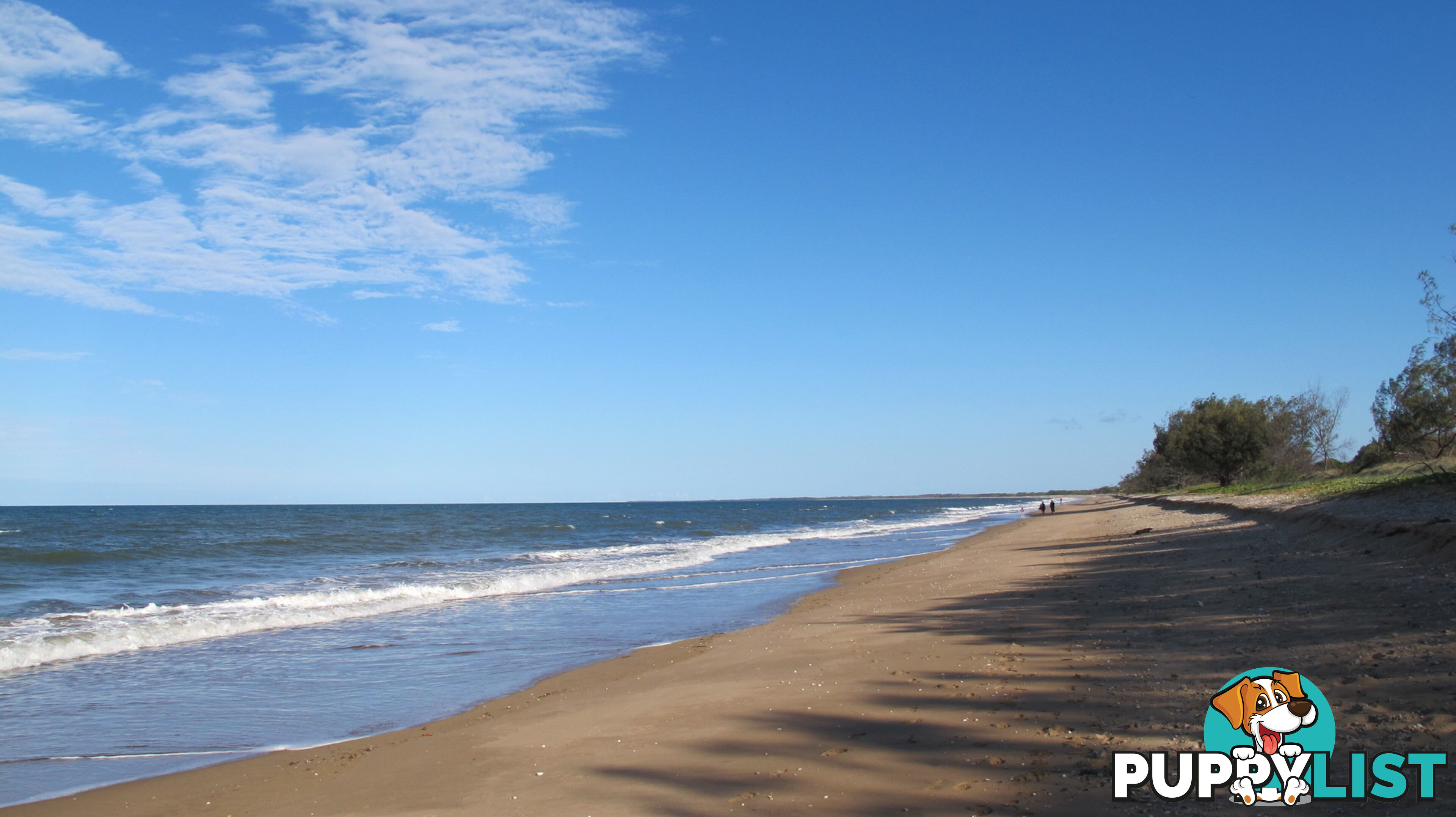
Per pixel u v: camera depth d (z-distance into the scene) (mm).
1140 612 12133
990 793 5613
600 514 117750
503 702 10086
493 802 6289
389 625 16344
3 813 6652
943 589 18359
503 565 30500
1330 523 18422
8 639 13820
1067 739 6594
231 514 109125
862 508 168125
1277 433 55000
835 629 13656
